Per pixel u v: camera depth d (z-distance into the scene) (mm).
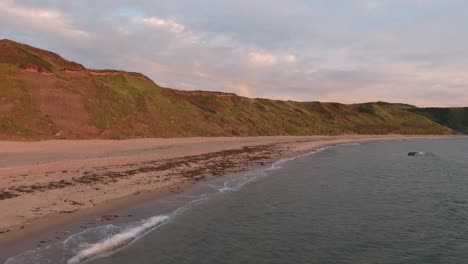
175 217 17094
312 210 19672
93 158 31781
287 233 15484
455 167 42156
